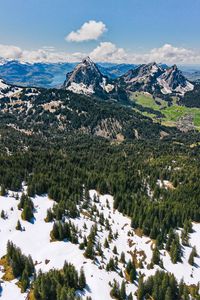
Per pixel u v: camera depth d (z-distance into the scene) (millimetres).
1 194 186625
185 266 157500
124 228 183750
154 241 172875
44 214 175875
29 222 165250
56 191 197375
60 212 171625
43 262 138000
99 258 146000
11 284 122375
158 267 151875
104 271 138250
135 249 164375
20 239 151000
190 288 143250
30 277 126625
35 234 157000
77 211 182125
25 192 196875
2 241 147625
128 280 138500
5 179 198875
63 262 139125
